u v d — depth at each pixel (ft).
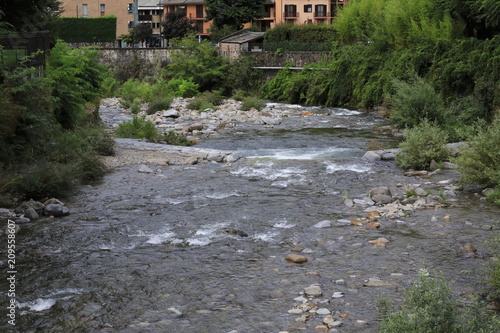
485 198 49.67
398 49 124.47
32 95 60.90
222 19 212.43
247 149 80.12
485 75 95.04
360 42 154.10
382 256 35.65
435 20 118.01
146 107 142.82
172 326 26.68
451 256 35.42
